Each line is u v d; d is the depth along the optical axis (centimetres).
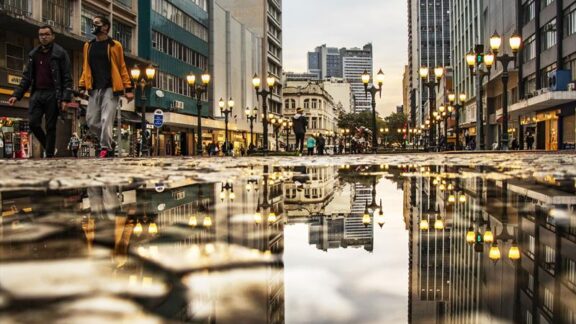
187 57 5688
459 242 197
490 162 1124
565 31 3938
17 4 2917
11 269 142
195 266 149
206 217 269
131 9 4484
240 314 103
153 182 510
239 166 992
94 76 1227
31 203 332
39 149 3247
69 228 227
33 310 103
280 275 142
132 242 190
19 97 1172
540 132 4847
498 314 105
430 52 16450
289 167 949
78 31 3569
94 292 118
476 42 7412
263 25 8850
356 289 128
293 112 13238
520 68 5150
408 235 215
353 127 14425
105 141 1269
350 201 369
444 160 1340
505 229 226
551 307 110
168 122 4712
